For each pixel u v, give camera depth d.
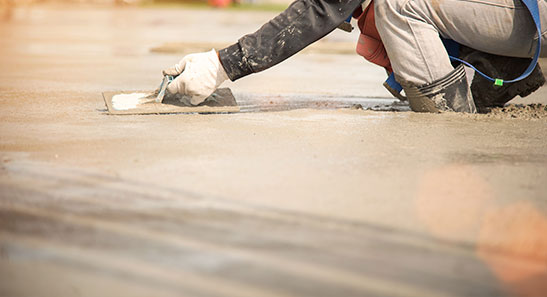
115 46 14.17
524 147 4.13
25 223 2.47
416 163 3.59
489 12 5.21
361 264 2.15
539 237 2.46
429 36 5.30
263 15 32.56
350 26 5.79
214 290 1.92
